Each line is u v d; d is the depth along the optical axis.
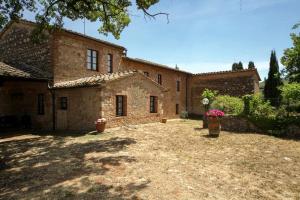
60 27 12.55
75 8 11.52
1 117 14.52
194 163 6.88
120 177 5.68
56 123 14.20
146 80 16.08
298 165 6.75
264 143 9.77
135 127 13.85
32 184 5.39
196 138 10.80
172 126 15.10
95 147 8.95
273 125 12.12
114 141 10.03
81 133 12.14
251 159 7.34
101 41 16.44
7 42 16.73
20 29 15.80
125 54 18.88
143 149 8.61
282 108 13.05
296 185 5.28
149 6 11.16
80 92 13.23
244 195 4.72
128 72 14.65
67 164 6.85
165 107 22.84
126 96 14.25
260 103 13.39
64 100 14.10
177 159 7.28
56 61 13.93
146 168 6.37
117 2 12.19
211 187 5.11
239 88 22.95
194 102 26.06
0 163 7.17
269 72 25.78
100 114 12.34
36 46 14.88
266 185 5.26
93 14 12.56
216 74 24.41
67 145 9.48
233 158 7.45
